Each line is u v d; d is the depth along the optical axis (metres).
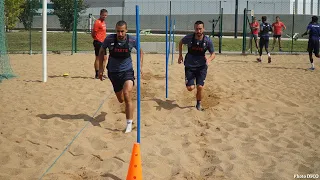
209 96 8.53
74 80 10.17
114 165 4.64
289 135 5.89
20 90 8.84
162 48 19.22
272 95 8.72
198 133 5.98
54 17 41.59
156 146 5.33
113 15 42.28
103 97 8.20
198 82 7.15
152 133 5.92
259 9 38.47
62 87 9.21
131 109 5.93
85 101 7.86
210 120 6.74
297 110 7.42
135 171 3.90
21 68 12.55
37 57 16.28
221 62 14.96
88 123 6.34
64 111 7.07
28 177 4.33
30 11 33.19
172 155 5.03
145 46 19.11
